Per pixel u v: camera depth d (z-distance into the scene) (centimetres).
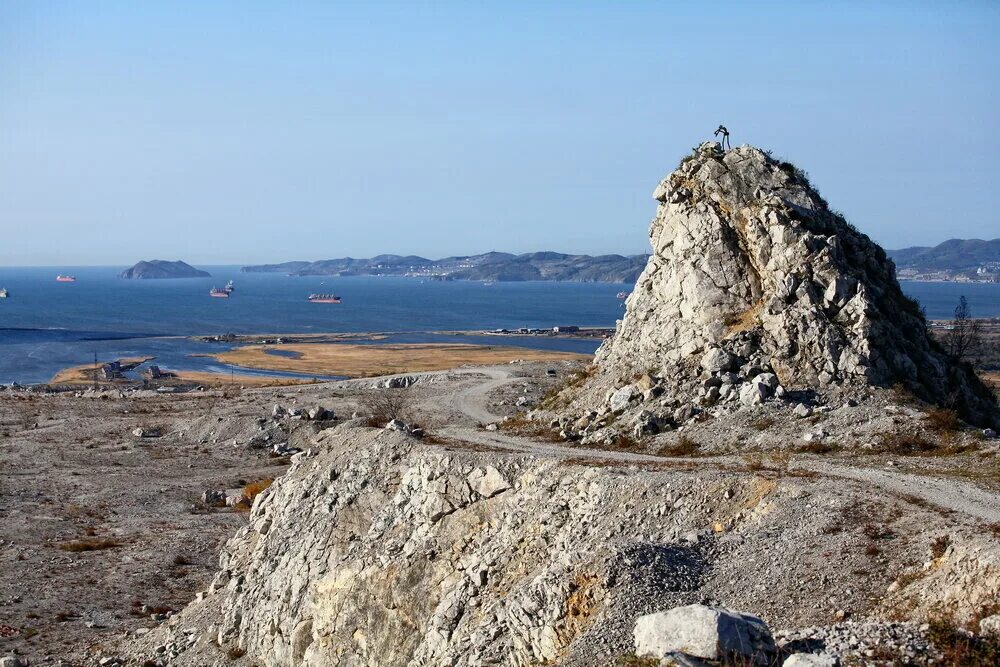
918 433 3944
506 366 10850
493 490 3628
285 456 8050
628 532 3050
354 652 3588
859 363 4509
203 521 6544
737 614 2036
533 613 2666
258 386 11438
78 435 8725
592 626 2439
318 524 4144
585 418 4981
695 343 5025
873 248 5175
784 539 2733
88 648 4478
